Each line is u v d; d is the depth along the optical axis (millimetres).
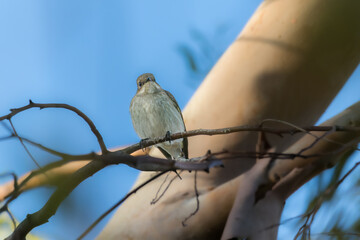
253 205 6914
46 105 5906
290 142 9195
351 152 7773
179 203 8141
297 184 7184
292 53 9188
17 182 5000
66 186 4074
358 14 8906
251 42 9578
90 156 4281
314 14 9094
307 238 6277
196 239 7883
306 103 9297
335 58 9141
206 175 8469
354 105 7820
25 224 5816
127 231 8156
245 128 6832
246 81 9422
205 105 9680
